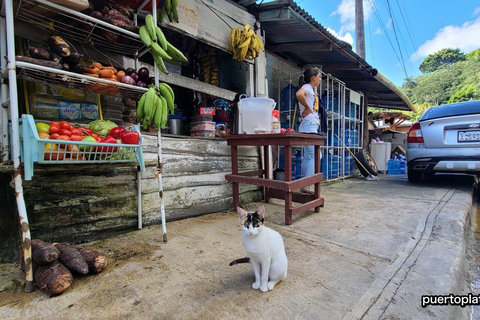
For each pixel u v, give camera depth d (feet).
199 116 11.11
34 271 5.23
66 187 7.16
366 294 4.84
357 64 19.60
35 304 4.62
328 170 19.61
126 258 6.42
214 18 11.02
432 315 4.28
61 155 5.63
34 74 5.87
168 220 9.42
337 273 5.66
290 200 9.09
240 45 11.09
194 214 10.22
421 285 5.14
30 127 5.16
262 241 4.84
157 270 5.82
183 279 5.44
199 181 10.40
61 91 7.54
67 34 7.09
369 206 11.60
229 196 11.64
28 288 4.96
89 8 6.37
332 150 19.35
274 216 10.24
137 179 8.57
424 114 16.24
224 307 4.50
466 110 14.44
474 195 16.25
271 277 5.15
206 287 5.14
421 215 9.97
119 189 8.21
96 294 4.91
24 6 5.82
